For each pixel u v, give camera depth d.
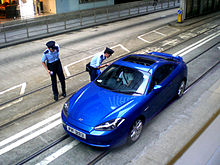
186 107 5.95
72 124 4.30
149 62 5.47
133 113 4.32
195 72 8.16
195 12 20.09
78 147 4.56
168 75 5.54
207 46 11.34
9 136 5.01
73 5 22.42
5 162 4.21
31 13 20.17
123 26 17.86
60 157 4.30
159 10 25.56
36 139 4.88
